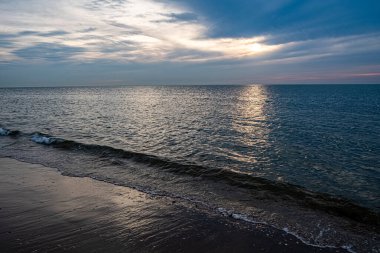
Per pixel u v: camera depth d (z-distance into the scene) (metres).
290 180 11.67
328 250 6.43
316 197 9.64
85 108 48.06
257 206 8.85
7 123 29.20
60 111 42.50
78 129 24.92
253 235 7.00
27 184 10.66
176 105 54.03
